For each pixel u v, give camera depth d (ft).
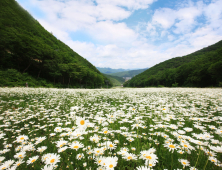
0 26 125.29
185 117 12.19
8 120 12.66
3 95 28.37
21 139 7.16
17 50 116.57
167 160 6.35
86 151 6.42
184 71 186.80
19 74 87.30
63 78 162.20
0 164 5.51
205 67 136.05
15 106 20.18
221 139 7.48
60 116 14.47
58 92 39.60
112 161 4.51
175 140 7.90
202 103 17.11
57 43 325.01
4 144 8.41
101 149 6.07
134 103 20.95
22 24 202.59
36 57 127.34
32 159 5.53
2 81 65.21
